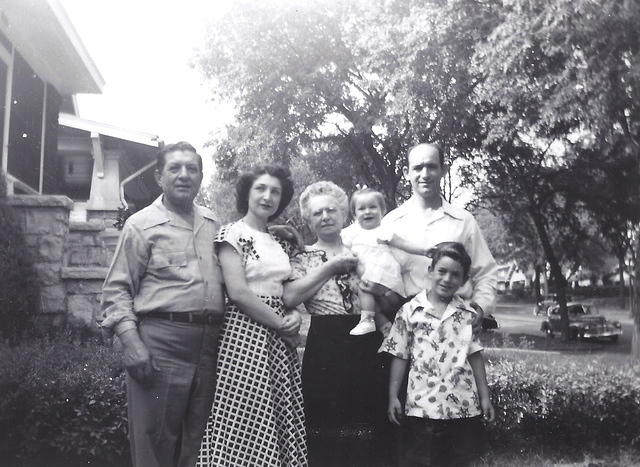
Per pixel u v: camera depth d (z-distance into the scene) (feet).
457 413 10.68
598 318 73.41
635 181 66.44
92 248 24.97
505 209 81.82
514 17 40.40
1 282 19.44
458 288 11.24
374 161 67.82
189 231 10.57
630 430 16.34
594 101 37.96
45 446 13.41
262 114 62.80
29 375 13.33
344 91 61.41
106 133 40.78
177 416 10.03
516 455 15.30
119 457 13.71
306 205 11.70
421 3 48.75
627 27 35.29
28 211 22.18
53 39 31.14
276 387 10.25
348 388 11.53
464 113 50.34
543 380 16.14
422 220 11.88
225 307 10.60
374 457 12.00
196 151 10.84
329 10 58.29
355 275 11.66
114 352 15.17
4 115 28.17
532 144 69.82
